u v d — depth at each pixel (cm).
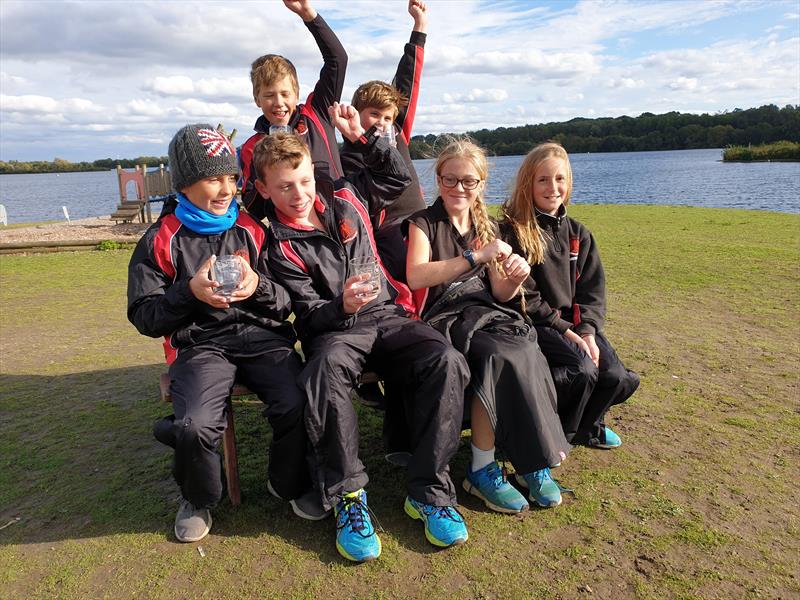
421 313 317
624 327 550
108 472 318
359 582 232
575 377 298
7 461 330
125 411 396
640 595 220
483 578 232
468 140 323
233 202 301
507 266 297
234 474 282
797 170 5819
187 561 246
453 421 260
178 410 252
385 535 261
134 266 284
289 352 283
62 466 325
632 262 863
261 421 383
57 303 716
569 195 337
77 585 233
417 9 464
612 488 290
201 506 261
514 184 340
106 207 4522
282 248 296
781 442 329
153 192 1741
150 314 268
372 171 354
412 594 224
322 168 396
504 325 293
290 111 412
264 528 269
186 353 280
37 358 506
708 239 1061
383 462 326
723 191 3647
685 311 602
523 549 249
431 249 318
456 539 250
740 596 217
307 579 234
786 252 899
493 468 284
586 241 340
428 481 260
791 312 587
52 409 400
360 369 269
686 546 246
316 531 266
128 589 231
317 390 253
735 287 696
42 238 1407
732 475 298
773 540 248
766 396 390
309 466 264
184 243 287
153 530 268
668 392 400
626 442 335
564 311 337
